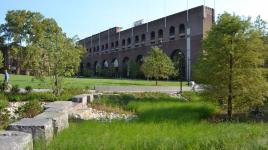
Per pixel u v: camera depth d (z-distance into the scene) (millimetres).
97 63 123875
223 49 23594
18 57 82375
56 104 16672
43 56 28578
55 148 8789
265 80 23688
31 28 79250
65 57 28781
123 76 103938
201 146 9109
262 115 24203
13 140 7527
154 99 30312
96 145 9023
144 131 11984
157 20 91062
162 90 42250
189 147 8844
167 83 60156
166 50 87312
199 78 24906
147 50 94562
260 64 24375
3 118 14086
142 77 89438
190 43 80250
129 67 94812
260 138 10086
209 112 23641
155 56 57188
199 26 78188
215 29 24562
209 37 24766
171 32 86875
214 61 23984
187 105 25484
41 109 15961
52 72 28297
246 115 24188
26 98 25531
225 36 23578
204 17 77375
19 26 79812
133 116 20531
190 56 79812
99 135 10797
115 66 111750
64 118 12727
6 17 80938
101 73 110062
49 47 28516
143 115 19766
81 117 18141
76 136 10586
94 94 29188
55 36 28938
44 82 29750
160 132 11859
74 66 29844
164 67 55938
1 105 17859
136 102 26281
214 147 8906
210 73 24000
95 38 125188
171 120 16781
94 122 14484
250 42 23609
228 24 23781
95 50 125375
